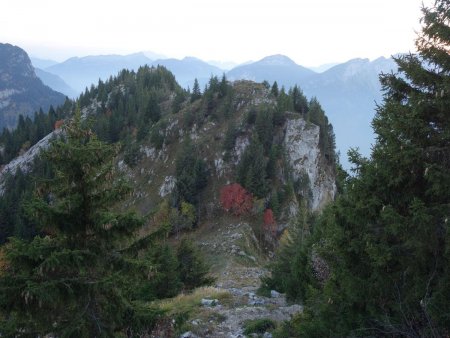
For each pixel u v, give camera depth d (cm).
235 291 2823
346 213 1068
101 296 995
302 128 10250
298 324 1363
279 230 8406
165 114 15062
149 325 1012
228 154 10106
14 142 16762
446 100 929
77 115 1034
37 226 987
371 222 1042
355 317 1070
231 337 1664
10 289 872
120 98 17512
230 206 8581
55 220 973
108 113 16712
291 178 9525
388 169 977
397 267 984
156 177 11006
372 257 942
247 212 8575
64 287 927
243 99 11738
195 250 3712
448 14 942
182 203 8619
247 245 7375
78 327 916
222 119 11356
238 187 8669
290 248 3047
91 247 1009
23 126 18262
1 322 923
